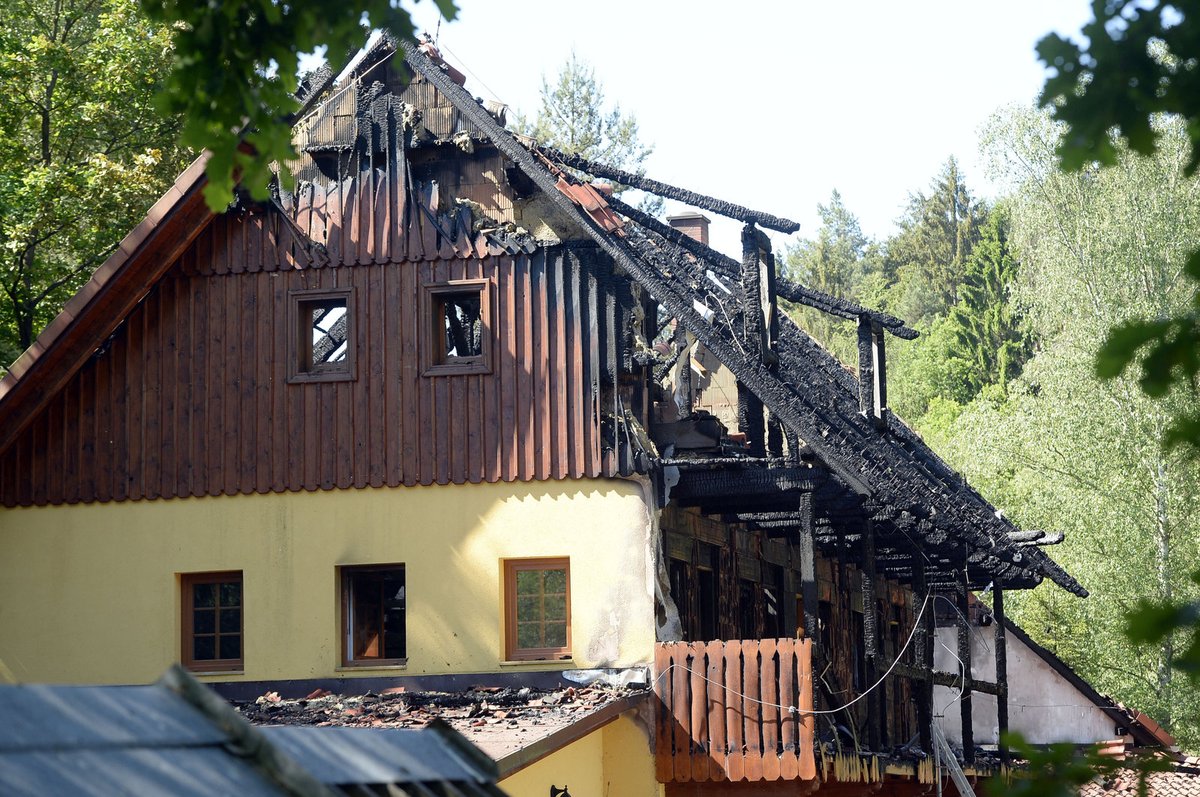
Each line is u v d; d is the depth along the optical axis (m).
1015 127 40.03
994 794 3.35
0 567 18.91
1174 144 37.62
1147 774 3.29
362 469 18.31
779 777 16.70
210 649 18.61
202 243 18.95
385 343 18.47
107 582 18.64
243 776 4.21
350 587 18.52
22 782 3.48
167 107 5.82
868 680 24.27
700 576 20.38
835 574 25.81
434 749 5.75
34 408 18.88
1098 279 37.97
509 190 18.59
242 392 18.66
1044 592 40.56
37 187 26.64
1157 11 3.75
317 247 18.67
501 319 18.31
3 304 28.56
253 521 18.47
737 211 17.80
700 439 18.64
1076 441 37.53
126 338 18.98
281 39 5.84
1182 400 35.97
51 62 27.84
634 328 18.31
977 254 71.50
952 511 20.20
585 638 17.66
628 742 17.22
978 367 69.75
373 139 18.78
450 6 5.91
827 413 19.42
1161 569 36.31
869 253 92.50
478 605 17.91
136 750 4.03
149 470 18.72
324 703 16.83
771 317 17.88
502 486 18.06
